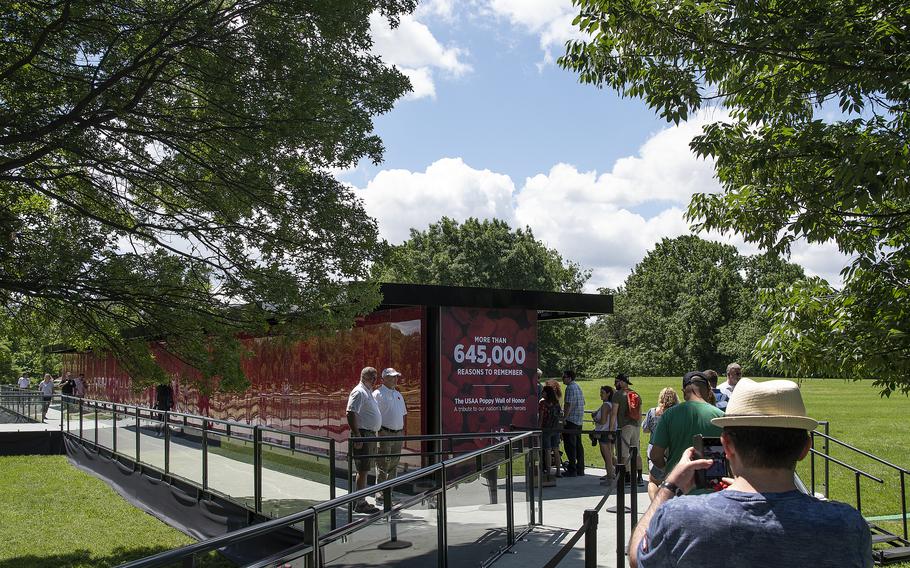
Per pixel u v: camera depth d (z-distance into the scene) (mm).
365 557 5273
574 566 7738
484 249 68312
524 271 67688
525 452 9438
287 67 10898
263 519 10758
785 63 8484
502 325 14805
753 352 9297
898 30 7332
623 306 124938
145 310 11484
